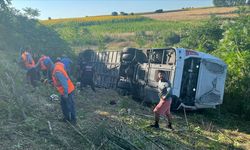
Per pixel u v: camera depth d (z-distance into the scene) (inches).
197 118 521.0
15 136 277.7
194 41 898.1
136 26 2290.8
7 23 839.1
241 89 595.8
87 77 625.0
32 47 814.5
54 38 907.4
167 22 2463.1
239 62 622.8
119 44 1700.3
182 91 531.2
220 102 563.5
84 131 320.5
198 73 537.0
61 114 372.2
